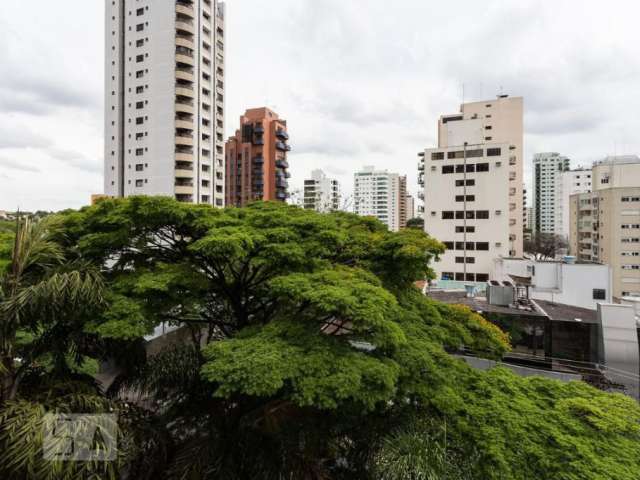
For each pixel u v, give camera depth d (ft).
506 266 107.34
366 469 26.11
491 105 181.98
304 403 19.35
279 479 24.27
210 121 155.94
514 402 26.81
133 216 27.32
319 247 28.14
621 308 54.60
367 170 364.99
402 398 26.94
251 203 41.83
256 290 31.27
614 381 49.03
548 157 315.78
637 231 145.59
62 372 25.27
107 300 23.63
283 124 235.20
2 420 18.47
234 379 19.42
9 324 20.76
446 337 31.48
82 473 18.07
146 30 143.84
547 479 21.17
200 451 25.36
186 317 31.65
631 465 21.02
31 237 22.76
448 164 135.33
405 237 32.40
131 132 148.36
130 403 27.12
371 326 21.58
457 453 23.80
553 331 57.67
